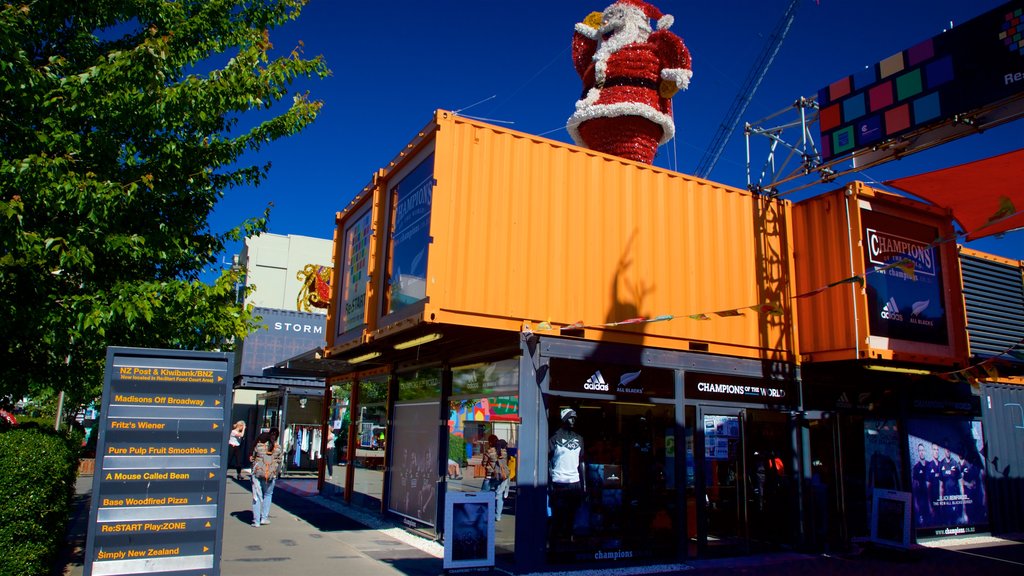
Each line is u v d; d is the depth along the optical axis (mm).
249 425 27984
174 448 6230
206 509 6230
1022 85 8164
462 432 10508
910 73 9422
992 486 13711
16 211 6023
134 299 6746
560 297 9195
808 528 10914
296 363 14859
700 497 10086
